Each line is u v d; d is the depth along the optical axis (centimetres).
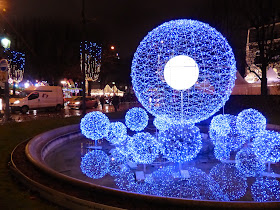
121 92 5428
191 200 311
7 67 1415
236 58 2159
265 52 2191
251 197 463
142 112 920
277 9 1959
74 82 4706
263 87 2025
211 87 681
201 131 1141
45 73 4072
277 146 562
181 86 597
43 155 705
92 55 3672
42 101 2356
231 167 635
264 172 592
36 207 360
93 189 365
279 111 1773
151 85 658
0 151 678
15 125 1141
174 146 561
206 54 614
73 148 845
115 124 845
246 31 2138
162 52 625
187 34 613
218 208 300
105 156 742
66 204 356
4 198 389
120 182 536
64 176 410
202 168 627
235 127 816
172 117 688
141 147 560
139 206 322
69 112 2395
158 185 519
